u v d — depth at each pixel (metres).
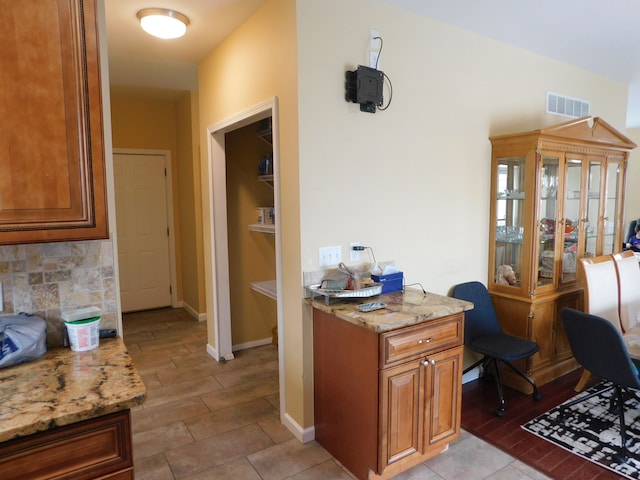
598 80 4.01
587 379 3.06
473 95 3.02
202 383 3.25
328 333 2.26
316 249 2.38
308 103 2.27
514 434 2.53
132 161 5.09
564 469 2.20
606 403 2.89
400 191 2.69
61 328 1.63
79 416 1.14
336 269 2.45
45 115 1.31
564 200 3.19
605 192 3.57
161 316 5.10
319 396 2.40
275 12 2.38
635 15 2.70
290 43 2.26
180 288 5.52
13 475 1.10
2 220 1.27
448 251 2.99
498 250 3.24
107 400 1.20
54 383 1.30
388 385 1.95
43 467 1.14
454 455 2.32
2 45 1.24
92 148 1.39
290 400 2.58
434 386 2.12
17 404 1.17
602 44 3.22
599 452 2.34
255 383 3.25
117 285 1.74
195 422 2.69
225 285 3.65
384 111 2.56
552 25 2.85
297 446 2.42
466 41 2.94
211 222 3.56
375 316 1.99
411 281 2.80
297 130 2.27
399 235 2.71
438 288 2.96
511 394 3.04
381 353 1.91
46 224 1.33
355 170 2.48
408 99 2.67
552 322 3.22
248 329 4.01
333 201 2.41
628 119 6.45
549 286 3.18
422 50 2.71
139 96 4.88
